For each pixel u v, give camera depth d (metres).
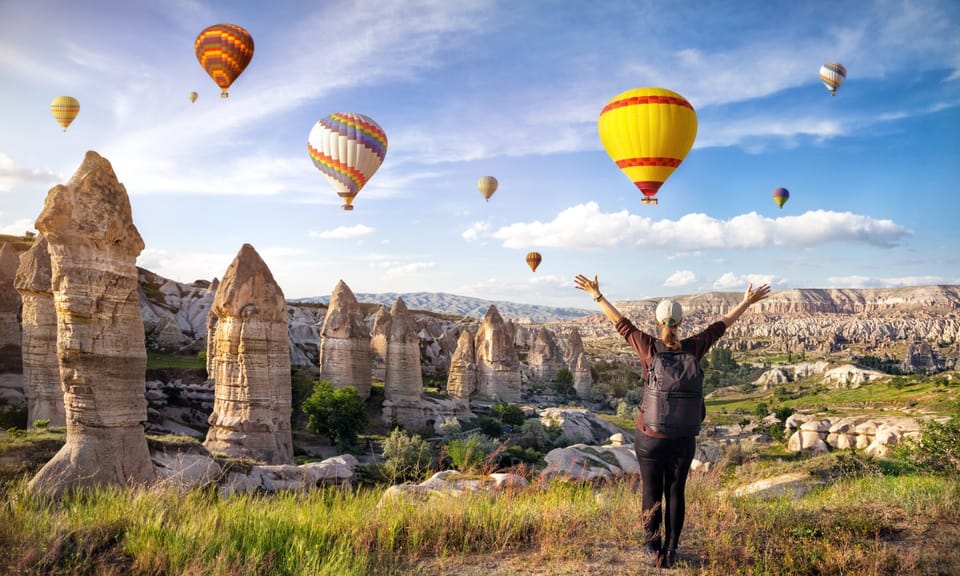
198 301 95.81
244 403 35.53
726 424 96.31
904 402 99.69
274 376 36.50
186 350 77.81
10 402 39.91
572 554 6.15
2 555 5.46
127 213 14.07
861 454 21.70
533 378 132.00
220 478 16.83
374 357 85.38
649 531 5.91
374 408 66.00
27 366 33.38
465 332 82.06
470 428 65.00
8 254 46.50
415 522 6.82
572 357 133.62
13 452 16.09
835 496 9.09
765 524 7.00
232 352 35.81
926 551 6.20
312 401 52.09
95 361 13.36
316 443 52.78
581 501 8.10
